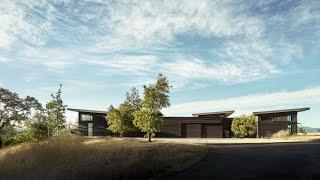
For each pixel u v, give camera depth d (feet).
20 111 187.21
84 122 189.88
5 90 184.96
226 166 60.13
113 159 61.93
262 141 130.00
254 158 67.10
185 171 57.31
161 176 53.62
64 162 54.90
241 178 50.03
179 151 79.10
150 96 114.21
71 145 62.75
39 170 47.60
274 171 53.36
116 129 164.55
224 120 203.21
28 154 57.21
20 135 147.02
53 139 65.21
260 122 192.24
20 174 47.09
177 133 194.80
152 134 117.50
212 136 196.75
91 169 50.01
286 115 192.03
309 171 52.03
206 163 64.28
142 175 52.21
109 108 182.60
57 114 135.33
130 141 107.24
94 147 70.74
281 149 79.97
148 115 113.60
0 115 185.06
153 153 73.00
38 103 190.39
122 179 49.42
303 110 189.26
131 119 164.55
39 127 136.87
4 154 68.13
